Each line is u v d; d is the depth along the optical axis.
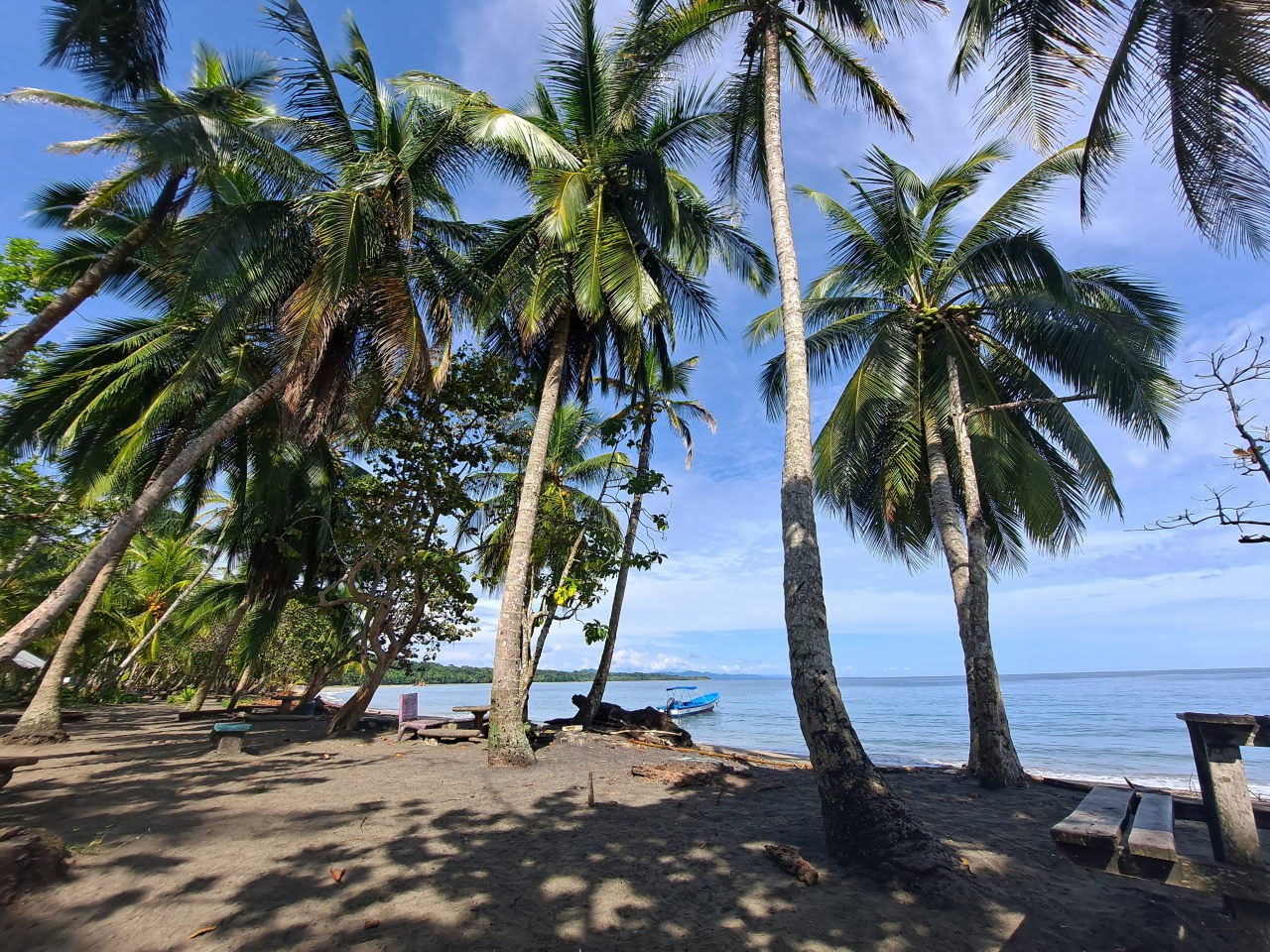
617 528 18.30
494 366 12.83
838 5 8.04
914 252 10.65
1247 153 4.44
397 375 9.88
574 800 6.49
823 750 4.78
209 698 29.92
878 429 12.04
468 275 11.99
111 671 25.84
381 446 13.34
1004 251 9.63
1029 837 5.30
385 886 3.99
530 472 10.16
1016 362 10.99
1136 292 9.63
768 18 8.07
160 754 9.62
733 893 3.90
